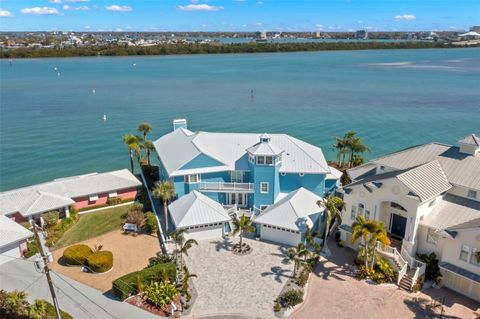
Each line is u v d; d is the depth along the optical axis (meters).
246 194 52.38
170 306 34.50
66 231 49.53
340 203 43.94
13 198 51.53
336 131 104.88
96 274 39.69
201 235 45.91
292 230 43.69
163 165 54.66
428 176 40.38
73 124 111.88
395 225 43.28
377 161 49.03
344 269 40.44
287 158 52.72
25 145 93.38
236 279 38.44
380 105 138.12
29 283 38.25
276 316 33.34
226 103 141.50
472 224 35.53
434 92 165.25
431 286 37.78
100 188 57.16
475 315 33.62
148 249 44.75
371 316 33.47
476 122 113.25
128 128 107.75
